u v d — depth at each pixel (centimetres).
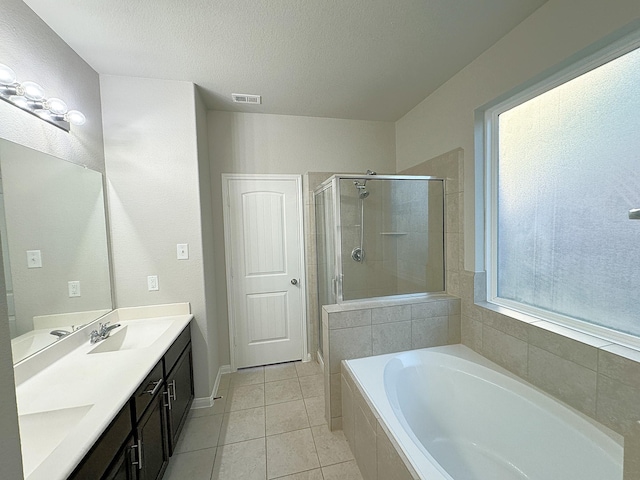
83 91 178
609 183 131
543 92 158
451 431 170
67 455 79
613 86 127
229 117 266
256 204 278
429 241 230
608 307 133
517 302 181
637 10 108
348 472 159
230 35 161
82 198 173
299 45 172
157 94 205
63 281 154
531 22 150
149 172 206
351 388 169
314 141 286
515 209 180
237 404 223
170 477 157
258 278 282
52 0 132
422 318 205
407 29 159
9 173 123
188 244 214
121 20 147
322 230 265
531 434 142
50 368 134
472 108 193
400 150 293
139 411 123
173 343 171
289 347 293
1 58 123
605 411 123
